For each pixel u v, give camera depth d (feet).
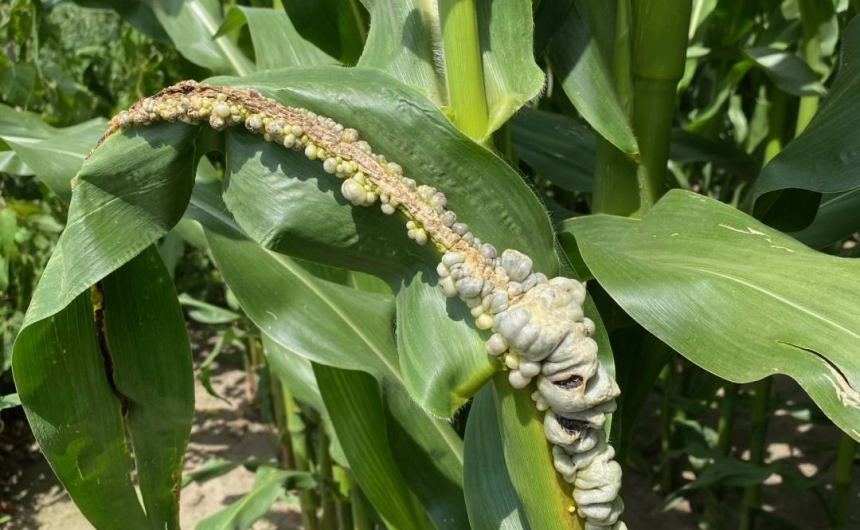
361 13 3.00
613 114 2.49
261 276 2.69
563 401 1.81
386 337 2.77
